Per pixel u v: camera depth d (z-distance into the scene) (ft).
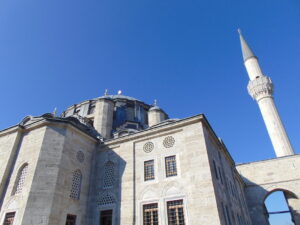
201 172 52.21
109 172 66.64
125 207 57.67
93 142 71.97
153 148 63.41
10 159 59.47
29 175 53.52
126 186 60.75
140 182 59.93
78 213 57.93
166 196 54.34
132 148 66.39
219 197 51.98
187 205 50.60
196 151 55.52
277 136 117.50
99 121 93.71
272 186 103.96
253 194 106.22
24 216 47.24
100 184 65.21
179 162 57.16
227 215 56.03
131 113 109.40
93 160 69.26
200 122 59.06
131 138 68.28
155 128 64.85
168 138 62.34
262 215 100.42
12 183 55.67
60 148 57.98
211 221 45.96
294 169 102.68
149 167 61.46
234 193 77.41
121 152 67.72
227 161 82.38
